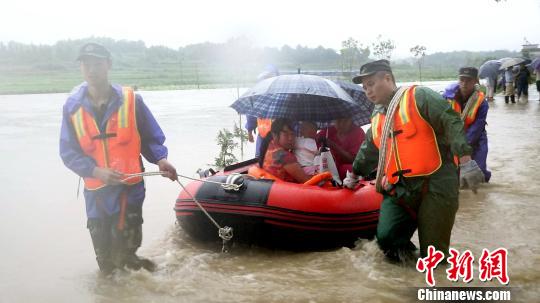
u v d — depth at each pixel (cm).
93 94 477
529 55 4597
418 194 469
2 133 1534
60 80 6462
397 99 475
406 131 468
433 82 4575
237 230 560
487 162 1034
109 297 448
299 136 636
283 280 479
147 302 436
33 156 1138
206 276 490
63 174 951
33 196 796
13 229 641
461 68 793
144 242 596
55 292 460
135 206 481
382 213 502
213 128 1591
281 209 548
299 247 566
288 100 695
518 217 669
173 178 500
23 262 534
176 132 1498
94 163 472
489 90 2661
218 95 3403
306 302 430
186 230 596
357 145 682
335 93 637
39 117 2047
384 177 489
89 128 471
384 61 487
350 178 567
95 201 477
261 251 572
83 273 503
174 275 494
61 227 650
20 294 456
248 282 475
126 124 473
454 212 472
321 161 630
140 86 5000
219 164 916
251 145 1230
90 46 464
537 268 493
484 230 620
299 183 604
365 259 522
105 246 486
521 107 2259
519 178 890
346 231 559
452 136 446
